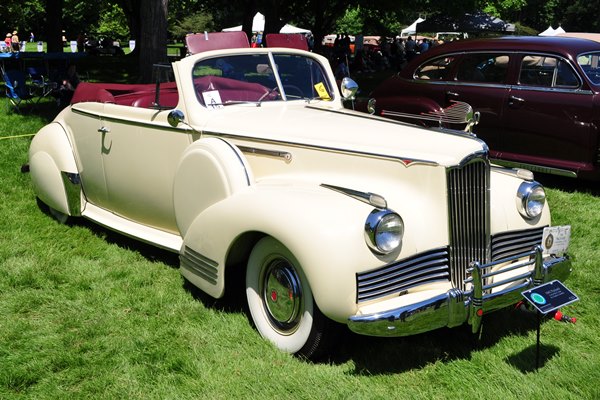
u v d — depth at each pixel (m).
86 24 50.66
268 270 3.42
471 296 3.08
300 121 3.98
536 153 7.18
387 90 8.45
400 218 3.00
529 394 2.97
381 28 27.38
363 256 2.94
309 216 3.04
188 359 3.25
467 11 21.34
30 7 45.28
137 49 28.14
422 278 3.17
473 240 3.33
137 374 3.13
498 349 3.43
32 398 2.93
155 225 4.67
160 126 4.30
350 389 2.98
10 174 6.96
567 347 3.46
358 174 3.48
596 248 5.09
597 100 6.64
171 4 35.62
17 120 10.19
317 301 2.97
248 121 4.05
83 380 3.09
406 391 2.99
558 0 64.69
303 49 5.16
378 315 2.88
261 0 20.19
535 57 7.16
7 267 4.48
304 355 3.26
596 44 7.20
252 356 3.30
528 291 3.08
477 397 2.94
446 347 3.47
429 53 8.14
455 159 3.21
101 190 5.05
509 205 3.65
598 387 3.04
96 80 17.06
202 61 4.34
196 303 3.93
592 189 7.10
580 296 4.16
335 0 24.23
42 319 3.74
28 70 12.12
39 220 5.58
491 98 7.43
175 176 4.09
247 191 3.53
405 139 3.48
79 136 5.17
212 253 3.56
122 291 4.12
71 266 4.56
